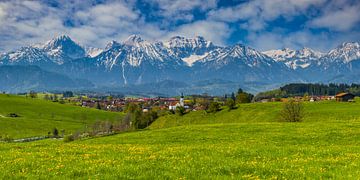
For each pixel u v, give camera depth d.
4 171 21.41
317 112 126.81
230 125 67.25
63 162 24.72
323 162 24.34
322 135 48.12
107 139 61.31
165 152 30.36
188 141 50.19
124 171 21.05
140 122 165.25
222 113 160.25
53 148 35.41
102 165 22.95
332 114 120.06
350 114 116.38
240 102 189.75
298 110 94.75
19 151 32.56
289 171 21.19
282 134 50.94
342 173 20.47
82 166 22.91
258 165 23.02
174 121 164.62
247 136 51.56
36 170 21.70
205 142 47.94
